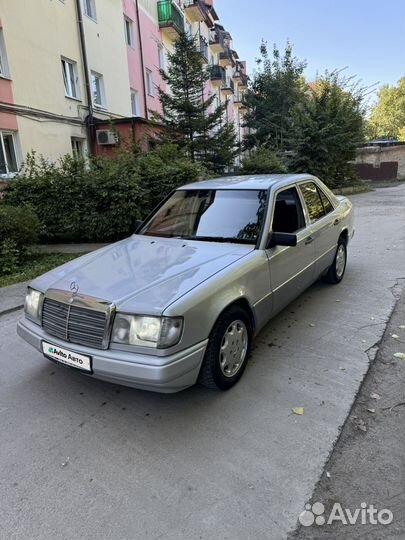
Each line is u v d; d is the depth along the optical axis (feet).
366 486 6.78
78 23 44.32
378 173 98.78
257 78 93.61
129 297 8.46
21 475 7.35
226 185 13.42
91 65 46.68
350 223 18.67
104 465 7.53
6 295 18.76
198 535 6.00
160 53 69.21
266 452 7.67
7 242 23.52
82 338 8.66
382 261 21.52
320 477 7.00
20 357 12.22
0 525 6.31
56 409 9.41
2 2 34.01
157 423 8.73
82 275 9.84
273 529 6.06
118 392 10.05
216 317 8.91
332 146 63.52
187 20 84.64
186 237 12.10
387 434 8.02
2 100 34.24
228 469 7.29
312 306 15.19
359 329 13.00
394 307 14.75
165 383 7.86
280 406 9.10
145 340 7.98
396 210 42.88
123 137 41.09
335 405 9.04
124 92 54.80
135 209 29.50
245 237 11.41
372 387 9.70
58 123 41.34
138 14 59.26
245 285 9.91
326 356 11.30
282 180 13.56
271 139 85.87
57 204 30.42
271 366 10.86
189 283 8.91
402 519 6.15
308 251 13.61
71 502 6.71
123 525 6.22
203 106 50.29
